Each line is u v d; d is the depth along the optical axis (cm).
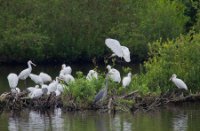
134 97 3312
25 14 5412
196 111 3231
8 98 3325
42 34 5381
